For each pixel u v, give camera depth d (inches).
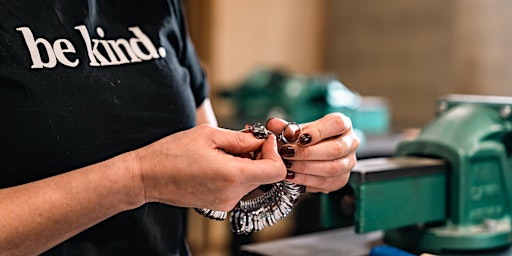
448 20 134.3
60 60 34.6
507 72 125.2
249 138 32.7
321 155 34.2
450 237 42.9
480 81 130.0
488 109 45.5
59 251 34.4
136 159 31.9
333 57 158.6
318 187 36.1
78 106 34.6
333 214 42.1
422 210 42.7
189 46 42.1
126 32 37.6
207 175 30.5
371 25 149.5
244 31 145.0
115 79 36.1
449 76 135.2
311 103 102.7
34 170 33.7
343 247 44.2
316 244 44.8
